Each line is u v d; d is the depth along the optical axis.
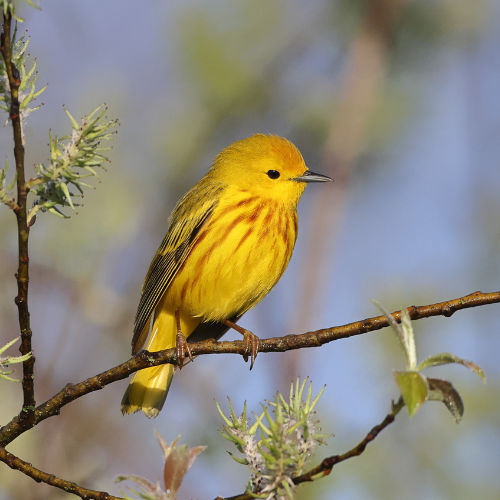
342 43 16.11
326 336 7.89
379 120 15.25
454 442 11.95
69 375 13.48
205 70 15.76
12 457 7.10
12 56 6.39
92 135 6.50
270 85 15.88
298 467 5.98
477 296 7.82
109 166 14.71
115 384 13.33
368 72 15.38
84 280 14.13
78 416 12.63
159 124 15.62
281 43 16.05
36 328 13.75
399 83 15.57
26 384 7.41
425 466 11.76
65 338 13.69
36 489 11.45
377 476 11.47
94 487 11.96
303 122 15.45
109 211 14.41
